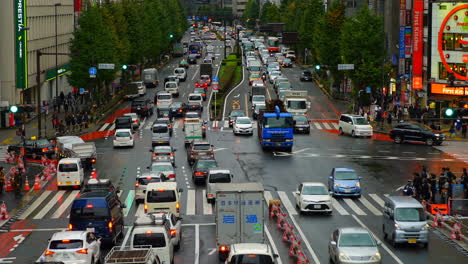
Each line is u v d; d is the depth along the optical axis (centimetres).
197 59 15212
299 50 14612
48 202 4234
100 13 9344
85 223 2956
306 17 13712
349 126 6756
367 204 4088
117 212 3170
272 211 3756
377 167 5178
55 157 5850
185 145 6131
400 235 3077
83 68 8662
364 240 2708
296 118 6962
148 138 6725
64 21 10362
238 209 2870
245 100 9412
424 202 3875
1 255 3031
